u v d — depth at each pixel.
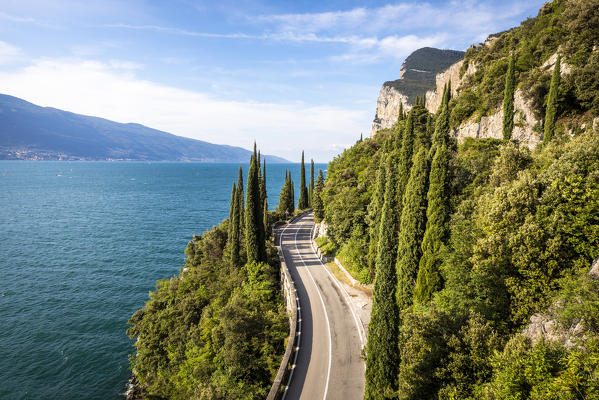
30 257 77.94
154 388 35.16
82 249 85.56
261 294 40.41
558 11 54.00
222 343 31.56
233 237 54.09
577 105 39.03
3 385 37.91
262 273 45.59
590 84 37.12
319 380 27.14
